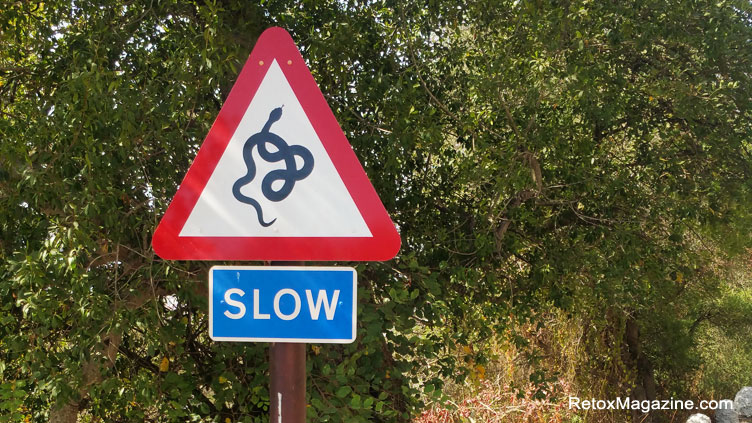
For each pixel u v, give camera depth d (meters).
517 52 4.27
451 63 4.68
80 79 2.84
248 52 3.76
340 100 4.24
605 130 5.57
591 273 5.18
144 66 3.46
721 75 5.26
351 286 1.65
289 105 1.68
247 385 3.86
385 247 1.64
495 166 4.09
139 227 3.50
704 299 9.23
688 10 4.52
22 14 3.49
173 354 3.78
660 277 5.35
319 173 1.67
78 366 3.02
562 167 4.79
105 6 3.55
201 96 3.54
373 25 4.28
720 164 5.51
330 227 1.65
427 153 4.57
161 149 3.45
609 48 4.92
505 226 4.66
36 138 2.92
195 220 1.69
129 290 3.30
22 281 2.75
